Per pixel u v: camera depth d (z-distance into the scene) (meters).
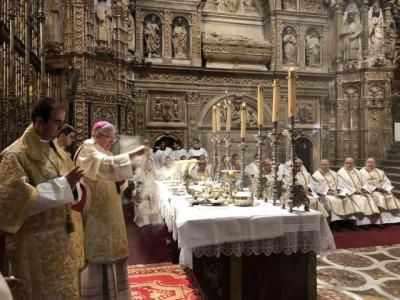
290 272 3.16
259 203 3.59
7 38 4.53
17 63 5.08
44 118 2.04
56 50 8.55
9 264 2.16
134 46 11.12
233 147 11.67
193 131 11.49
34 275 1.97
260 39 12.44
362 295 3.62
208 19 12.27
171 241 4.96
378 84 11.85
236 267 3.06
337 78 12.34
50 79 7.92
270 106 12.10
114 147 6.37
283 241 3.04
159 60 11.38
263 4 12.62
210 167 5.79
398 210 7.27
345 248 5.48
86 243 2.86
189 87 11.49
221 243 2.90
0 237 2.27
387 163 11.48
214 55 11.59
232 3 12.48
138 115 11.09
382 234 6.41
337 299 3.51
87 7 9.05
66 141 3.40
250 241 2.99
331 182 7.16
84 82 8.91
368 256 5.03
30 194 1.84
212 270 3.24
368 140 11.80
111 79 9.77
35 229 1.99
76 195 2.21
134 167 6.92
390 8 11.91
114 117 9.70
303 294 3.17
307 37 12.62
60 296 2.01
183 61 11.54
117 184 3.10
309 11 12.55
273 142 3.48
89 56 9.06
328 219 6.79
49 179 2.07
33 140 2.05
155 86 11.23
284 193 3.34
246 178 4.29
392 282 4.00
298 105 12.48
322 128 12.62
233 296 3.05
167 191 4.74
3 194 1.83
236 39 11.77
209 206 3.42
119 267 3.04
